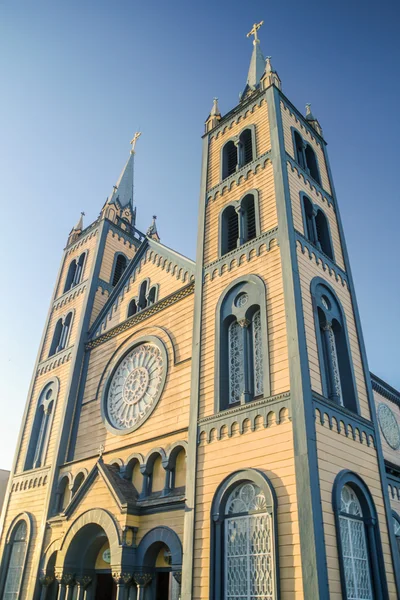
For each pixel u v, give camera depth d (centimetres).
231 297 2184
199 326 2234
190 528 1739
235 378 2009
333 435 1698
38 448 3053
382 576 1608
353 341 2173
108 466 2258
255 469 1655
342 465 1670
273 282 2023
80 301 3472
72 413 2850
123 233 3928
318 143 2991
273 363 1812
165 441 2159
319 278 2145
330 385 1922
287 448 1609
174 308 2577
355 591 1495
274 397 1727
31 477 2905
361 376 2092
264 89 2839
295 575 1402
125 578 1833
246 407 1808
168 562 1894
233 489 1712
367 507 1695
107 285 3556
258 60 3466
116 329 2928
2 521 2906
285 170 2391
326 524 1469
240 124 2877
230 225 2538
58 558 2108
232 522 1664
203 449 1881
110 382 2742
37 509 2725
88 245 3847
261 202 2369
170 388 2309
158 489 2108
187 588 1639
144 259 3106
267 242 2175
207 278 2375
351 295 2333
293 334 1795
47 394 3250
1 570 2692
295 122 2847
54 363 3341
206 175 2856
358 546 1605
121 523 1936
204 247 2511
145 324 2722
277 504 1540
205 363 2112
